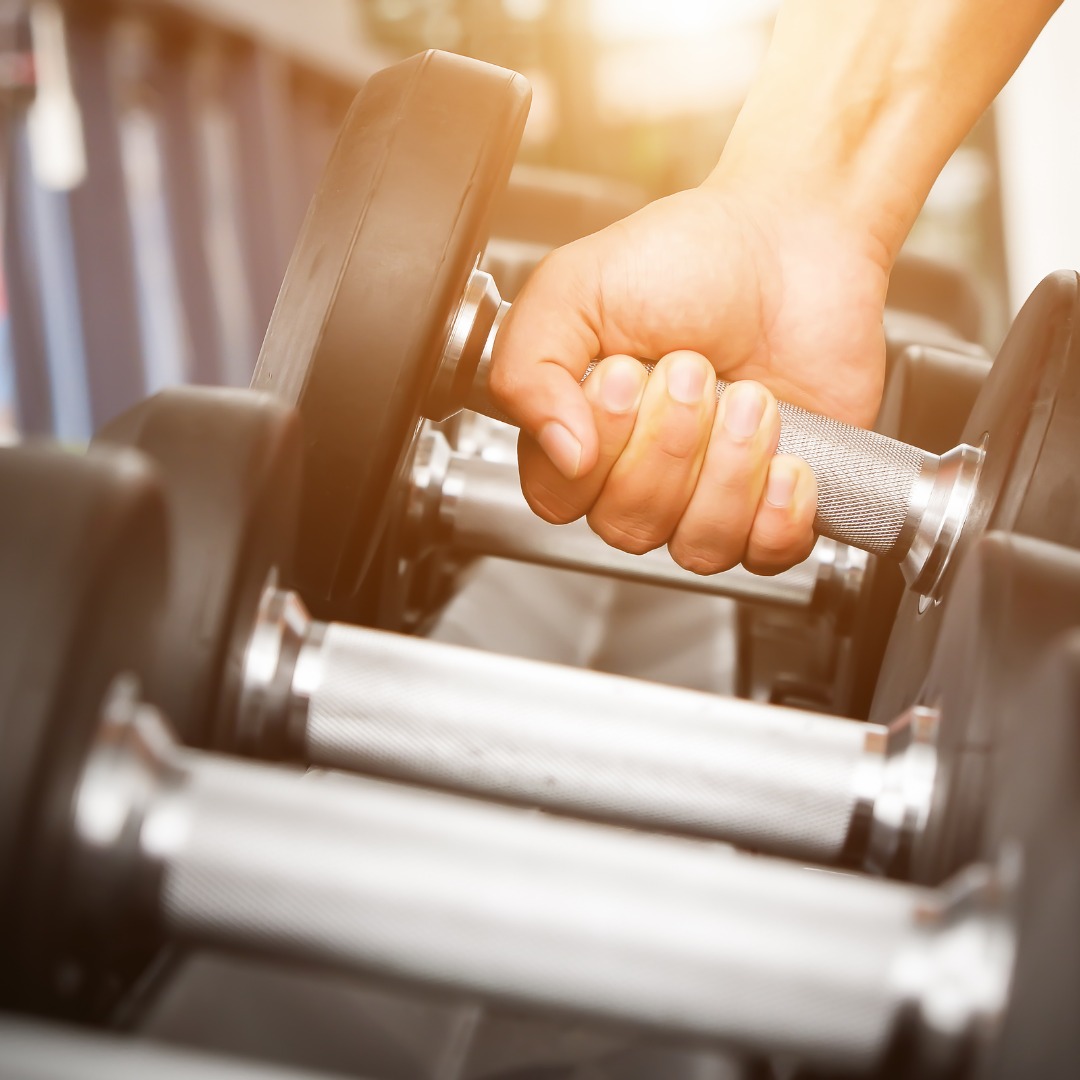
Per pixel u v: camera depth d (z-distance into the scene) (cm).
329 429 59
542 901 32
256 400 48
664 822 45
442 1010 45
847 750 45
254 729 46
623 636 105
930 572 62
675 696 47
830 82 79
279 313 64
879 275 79
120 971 37
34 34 203
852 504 63
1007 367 62
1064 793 29
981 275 295
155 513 35
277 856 33
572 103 277
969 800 38
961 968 30
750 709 46
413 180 59
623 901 32
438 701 46
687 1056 42
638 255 73
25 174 209
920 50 78
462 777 46
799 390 80
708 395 62
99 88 214
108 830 32
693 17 271
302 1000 42
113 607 32
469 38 279
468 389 67
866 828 44
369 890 32
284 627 47
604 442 64
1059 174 284
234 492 44
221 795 34
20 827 29
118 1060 25
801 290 77
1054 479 56
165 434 46
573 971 32
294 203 278
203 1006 39
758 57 276
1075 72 278
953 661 42
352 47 292
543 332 68
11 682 30
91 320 218
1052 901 28
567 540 78
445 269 58
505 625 96
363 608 74
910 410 79
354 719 46
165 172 238
